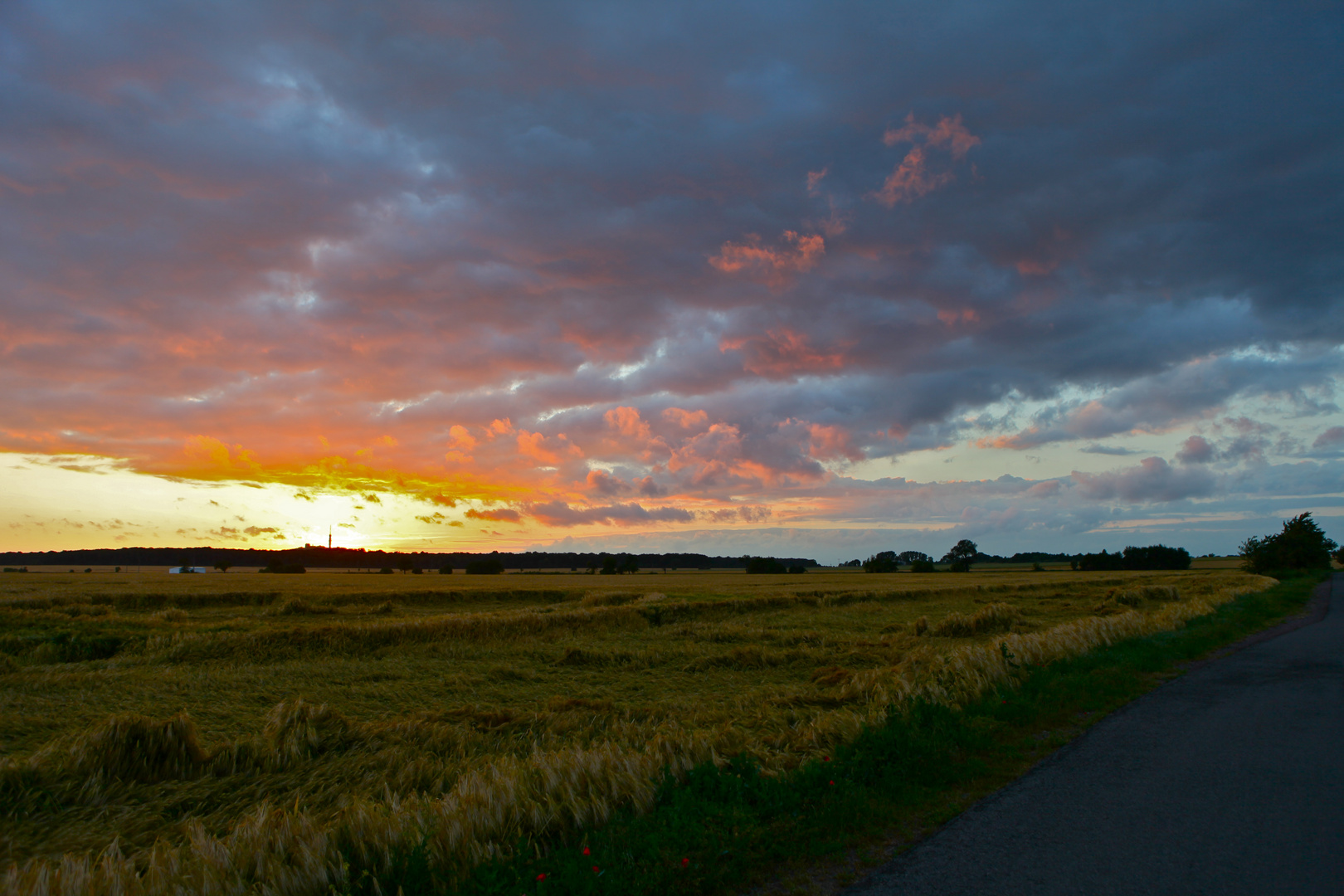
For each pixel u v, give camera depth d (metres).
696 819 5.84
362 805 6.19
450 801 6.08
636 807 6.10
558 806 6.03
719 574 125.12
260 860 5.21
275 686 16.02
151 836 6.91
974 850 5.30
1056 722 9.25
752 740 8.49
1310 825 5.63
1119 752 7.83
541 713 11.82
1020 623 25.58
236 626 28.20
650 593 43.62
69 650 21.97
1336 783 6.70
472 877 4.91
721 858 5.17
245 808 7.73
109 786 7.98
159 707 13.74
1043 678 11.44
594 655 19.80
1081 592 47.06
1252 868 4.88
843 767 6.95
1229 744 8.15
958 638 23.75
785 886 4.84
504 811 5.88
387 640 23.83
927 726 8.36
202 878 5.01
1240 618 22.83
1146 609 34.06
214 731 11.88
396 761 9.09
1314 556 70.25
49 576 89.31
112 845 5.98
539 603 46.31
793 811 6.05
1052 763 7.45
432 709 13.73
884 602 42.28
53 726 12.17
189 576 96.81
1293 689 11.53
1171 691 11.34
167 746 8.83
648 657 19.80
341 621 32.00
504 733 10.84
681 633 25.58
